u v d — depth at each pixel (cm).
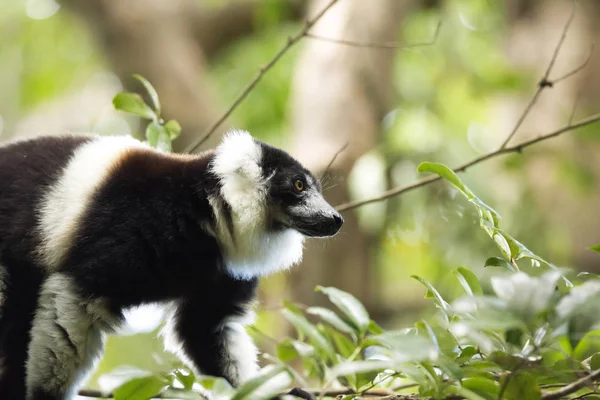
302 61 1553
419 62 1892
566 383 559
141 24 1552
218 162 828
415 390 762
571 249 1523
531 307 467
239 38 1848
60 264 754
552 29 1673
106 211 761
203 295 842
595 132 1490
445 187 1494
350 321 665
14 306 770
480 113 1888
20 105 2103
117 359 1496
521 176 1548
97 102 2109
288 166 870
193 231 800
